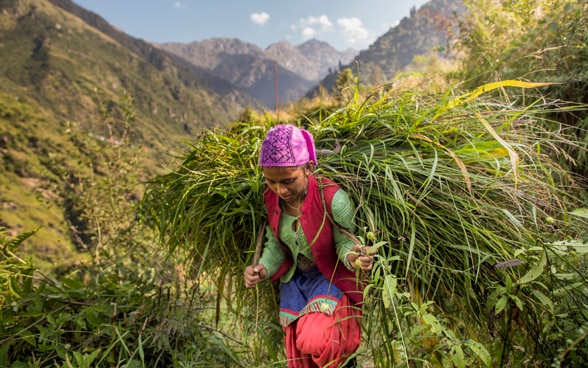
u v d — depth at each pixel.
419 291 2.39
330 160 2.63
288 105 4.32
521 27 5.64
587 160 3.53
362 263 2.23
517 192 2.39
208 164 2.95
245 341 2.83
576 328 1.99
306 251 2.54
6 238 3.25
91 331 3.01
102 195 8.97
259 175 2.66
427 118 2.67
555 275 2.02
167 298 3.25
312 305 2.51
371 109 2.81
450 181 2.42
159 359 3.12
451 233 2.34
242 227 2.87
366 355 2.54
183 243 2.99
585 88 3.86
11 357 2.90
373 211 2.47
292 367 2.60
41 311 3.00
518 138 2.71
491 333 2.37
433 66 7.73
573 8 4.08
